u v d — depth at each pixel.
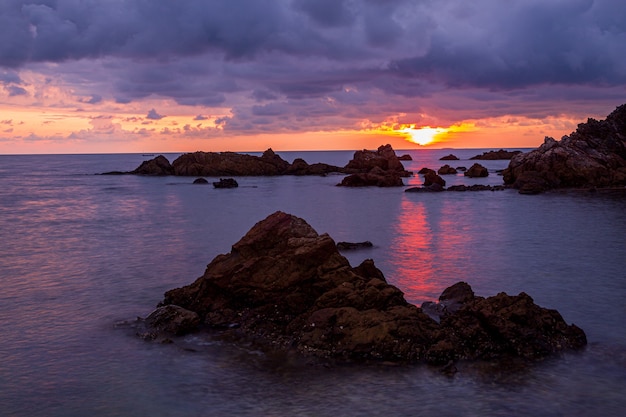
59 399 14.99
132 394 15.26
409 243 38.50
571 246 36.78
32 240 41.31
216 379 16.17
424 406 14.38
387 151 141.00
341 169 139.25
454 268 30.11
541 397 14.85
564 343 18.28
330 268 21.69
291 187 97.56
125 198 77.94
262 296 21.66
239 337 19.64
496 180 113.81
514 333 18.09
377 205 65.56
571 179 84.00
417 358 17.25
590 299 23.86
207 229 46.41
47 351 18.41
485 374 16.28
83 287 26.69
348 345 17.83
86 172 168.50
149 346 18.84
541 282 26.91
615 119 90.81
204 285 22.62
